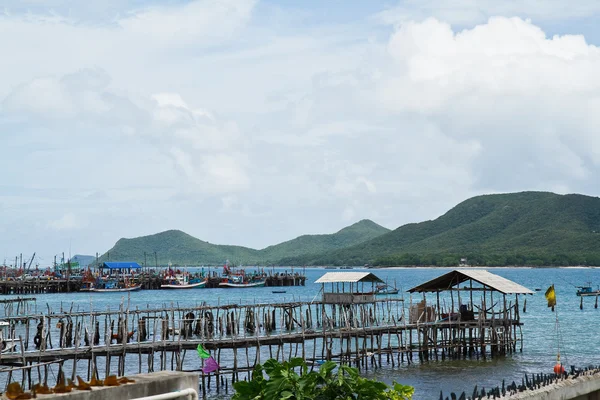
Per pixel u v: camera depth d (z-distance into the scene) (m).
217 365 48.31
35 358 45.94
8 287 173.62
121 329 63.28
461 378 52.22
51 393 9.52
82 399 9.54
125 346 48.62
